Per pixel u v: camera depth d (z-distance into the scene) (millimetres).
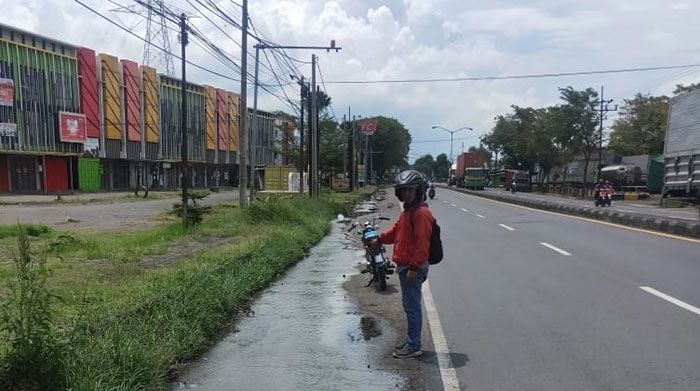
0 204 27891
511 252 13352
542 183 79375
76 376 4430
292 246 13844
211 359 5926
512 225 20578
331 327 7180
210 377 5375
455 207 33406
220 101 66562
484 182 79688
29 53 39438
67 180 43406
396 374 5379
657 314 7246
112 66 47219
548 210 29188
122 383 4684
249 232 16547
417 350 5871
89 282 8695
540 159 77312
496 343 6230
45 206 27844
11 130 38031
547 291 8828
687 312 7312
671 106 32812
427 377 5273
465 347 6125
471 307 7902
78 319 5508
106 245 13148
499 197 43062
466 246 14648
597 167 61156
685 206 32000
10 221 19641
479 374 5305
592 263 11398
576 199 51781
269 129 80875
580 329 6664
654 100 59094
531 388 4922
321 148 56906
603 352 5812
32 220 20375
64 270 9758
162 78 54844
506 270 10859
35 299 4551
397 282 10367
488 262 11883
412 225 5848
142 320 6152
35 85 39969
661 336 6305
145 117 52000
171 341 5867
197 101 61438
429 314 7535
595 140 57750
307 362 5789
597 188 35938
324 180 66000
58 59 41906
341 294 9289
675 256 12102
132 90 49750
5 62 37562
